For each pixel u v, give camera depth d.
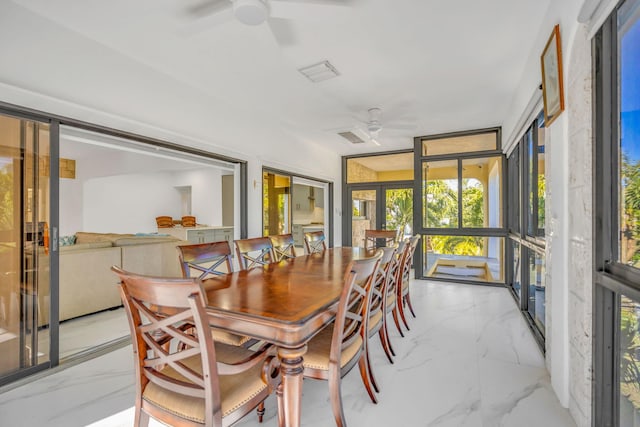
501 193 4.75
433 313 3.50
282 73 2.90
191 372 1.14
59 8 2.01
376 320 2.23
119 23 2.17
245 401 1.26
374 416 1.74
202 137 3.30
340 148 6.05
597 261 1.48
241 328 1.38
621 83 1.34
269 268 2.52
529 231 3.33
